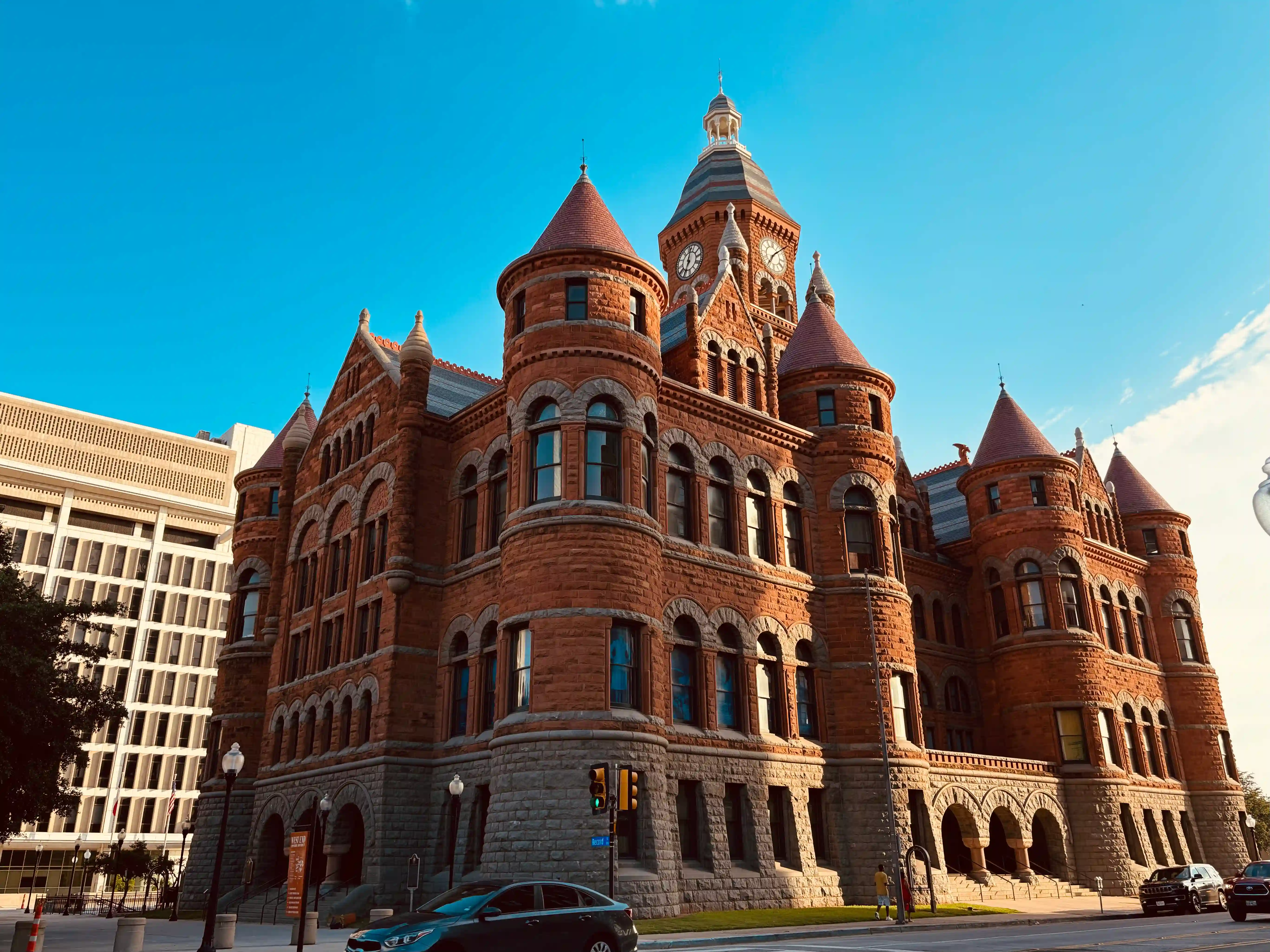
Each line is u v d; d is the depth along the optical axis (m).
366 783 33.00
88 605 33.56
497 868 26.58
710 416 35.75
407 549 34.94
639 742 27.95
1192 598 56.38
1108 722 46.09
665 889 26.77
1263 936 21.77
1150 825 47.69
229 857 42.16
